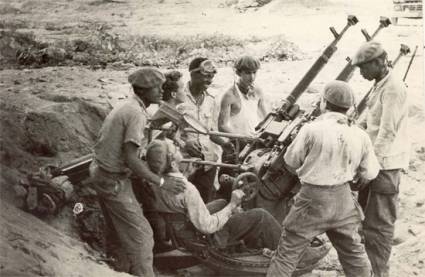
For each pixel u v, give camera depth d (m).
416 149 7.21
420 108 7.75
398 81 4.89
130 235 4.56
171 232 4.86
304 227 4.49
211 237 4.84
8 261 4.09
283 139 5.04
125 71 8.90
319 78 8.69
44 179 4.99
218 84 8.22
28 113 6.09
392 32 9.53
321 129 4.45
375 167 4.62
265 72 8.84
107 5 10.49
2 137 5.77
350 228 4.54
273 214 5.23
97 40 9.77
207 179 5.43
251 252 4.92
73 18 10.13
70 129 6.19
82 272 4.34
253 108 5.87
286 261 4.54
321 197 4.43
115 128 4.48
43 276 4.10
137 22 10.00
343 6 10.12
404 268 5.61
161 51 9.70
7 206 4.90
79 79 8.16
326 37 9.78
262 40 9.79
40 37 9.59
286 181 5.11
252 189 4.96
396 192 4.98
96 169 4.55
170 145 4.68
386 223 4.99
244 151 5.34
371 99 4.98
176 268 5.04
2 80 7.85
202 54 9.62
